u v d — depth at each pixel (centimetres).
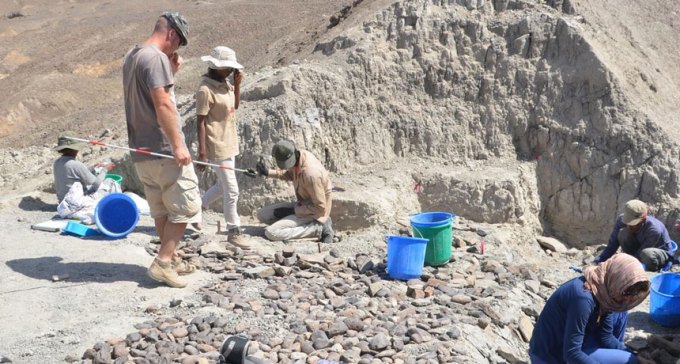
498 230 902
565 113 981
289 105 966
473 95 1020
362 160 988
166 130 604
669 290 721
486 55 1029
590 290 508
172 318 590
